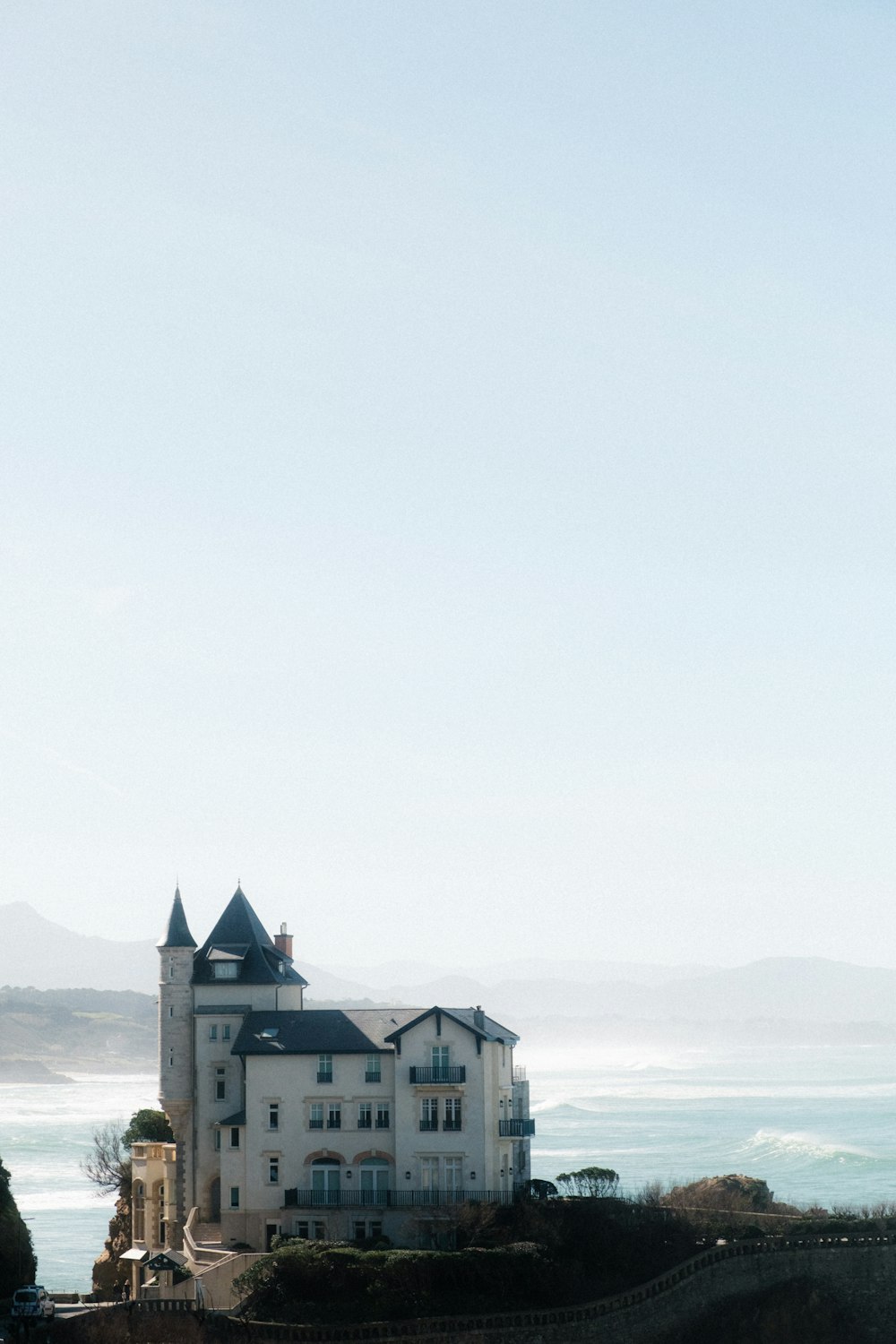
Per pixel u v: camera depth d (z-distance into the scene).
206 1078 120.62
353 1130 113.50
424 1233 109.31
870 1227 108.62
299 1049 114.62
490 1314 100.06
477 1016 117.81
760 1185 127.56
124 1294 111.75
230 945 124.19
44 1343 94.06
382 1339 97.12
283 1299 99.94
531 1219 107.62
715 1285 104.62
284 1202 112.62
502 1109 116.94
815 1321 103.69
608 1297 102.81
